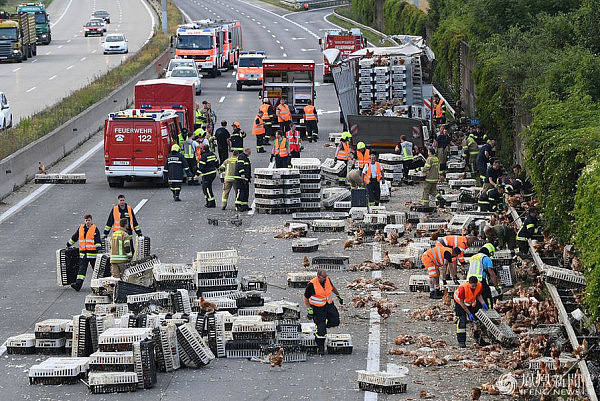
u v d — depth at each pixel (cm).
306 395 3809
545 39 8706
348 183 8344
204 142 8419
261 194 7362
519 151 8256
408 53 10225
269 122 10575
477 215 6706
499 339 4272
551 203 5441
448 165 8762
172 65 14962
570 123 5831
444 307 4938
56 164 9619
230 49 18450
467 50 12100
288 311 4634
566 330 4366
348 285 5353
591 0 8375
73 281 5378
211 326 4322
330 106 13700
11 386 3966
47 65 18138
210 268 4800
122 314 4553
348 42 15875
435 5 16438
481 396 3775
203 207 7631
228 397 3800
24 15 19212
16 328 4694
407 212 7275
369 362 4200
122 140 8200
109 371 3931
